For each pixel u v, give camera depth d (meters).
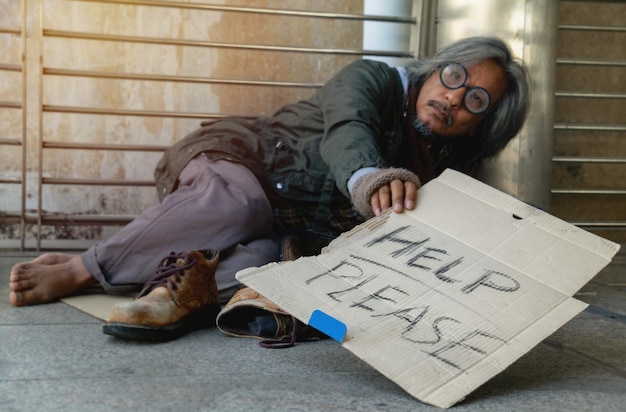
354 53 4.25
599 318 2.36
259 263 2.32
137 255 2.29
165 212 2.30
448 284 1.57
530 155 3.83
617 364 1.73
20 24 3.95
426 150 2.78
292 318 1.87
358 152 2.15
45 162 4.05
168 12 4.09
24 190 3.91
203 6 4.07
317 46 4.26
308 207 2.74
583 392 1.47
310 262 1.67
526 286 1.54
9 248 4.09
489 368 1.37
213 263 2.05
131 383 1.45
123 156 4.11
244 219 2.33
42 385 1.42
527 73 2.85
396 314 1.50
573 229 1.64
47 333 1.89
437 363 1.38
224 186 2.39
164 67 4.11
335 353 1.75
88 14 4.00
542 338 1.42
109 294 2.38
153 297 1.88
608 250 1.58
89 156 4.08
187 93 4.14
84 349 1.73
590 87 4.67
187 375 1.52
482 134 2.85
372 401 1.36
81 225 4.07
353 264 1.67
